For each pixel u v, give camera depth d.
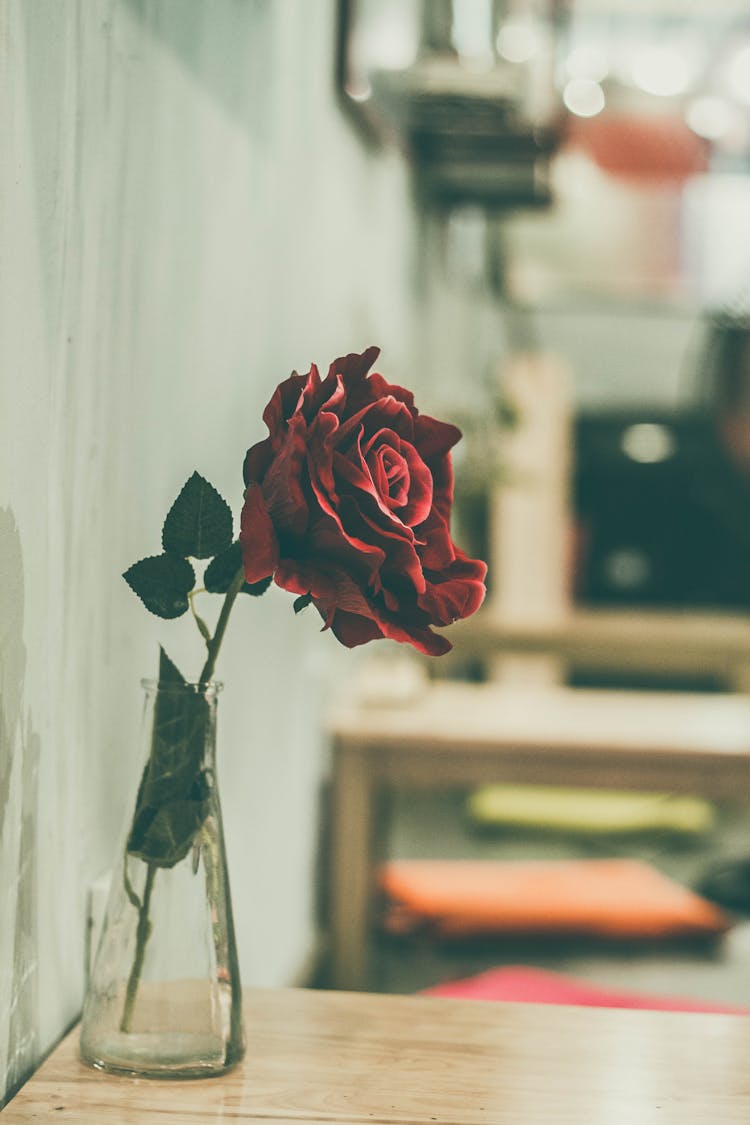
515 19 3.34
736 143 4.95
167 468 1.52
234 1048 1.22
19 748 1.24
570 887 2.46
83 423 1.33
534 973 1.76
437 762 2.64
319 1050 1.25
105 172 1.35
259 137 1.85
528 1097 1.21
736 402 4.64
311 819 2.56
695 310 5.30
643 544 4.31
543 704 3.14
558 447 4.00
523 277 5.28
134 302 1.42
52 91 1.26
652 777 2.62
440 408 3.75
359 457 1.16
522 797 3.64
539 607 3.96
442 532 1.19
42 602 1.27
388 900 2.53
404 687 2.90
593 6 4.91
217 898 1.22
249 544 1.14
